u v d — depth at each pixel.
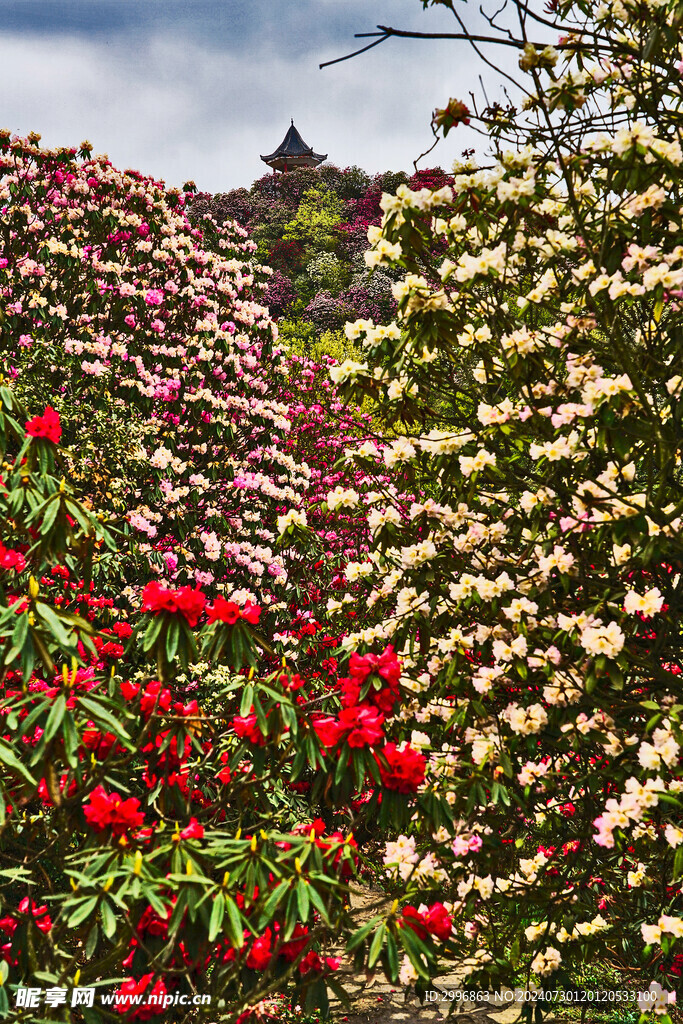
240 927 1.98
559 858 3.14
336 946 3.26
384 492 3.79
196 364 6.86
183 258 7.86
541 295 3.17
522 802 2.91
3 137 6.98
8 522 2.70
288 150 60.62
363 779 2.25
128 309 7.02
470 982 3.20
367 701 2.44
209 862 2.19
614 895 3.51
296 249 37.72
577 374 2.84
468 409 3.72
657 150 2.67
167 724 2.56
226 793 2.80
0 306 5.77
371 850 4.24
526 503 3.08
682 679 2.79
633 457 3.02
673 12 2.84
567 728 2.80
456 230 3.32
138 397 6.20
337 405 8.81
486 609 3.09
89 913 1.91
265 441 7.05
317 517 6.85
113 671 2.51
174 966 2.33
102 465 5.18
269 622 5.80
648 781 2.57
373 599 3.54
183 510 5.73
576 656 2.84
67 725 2.07
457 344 3.01
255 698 2.43
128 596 4.86
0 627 2.29
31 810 3.39
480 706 2.96
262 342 8.20
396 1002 3.85
